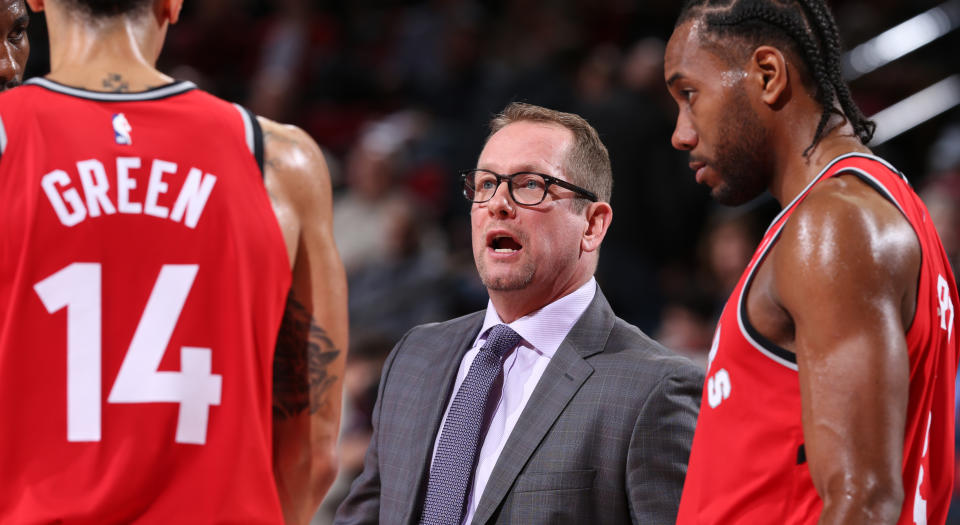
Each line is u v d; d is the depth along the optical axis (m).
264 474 6.15
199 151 6.21
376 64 31.95
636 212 23.33
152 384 5.97
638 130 23.45
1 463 5.79
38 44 29.59
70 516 5.77
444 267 21.05
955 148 23.34
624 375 7.86
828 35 6.52
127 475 5.87
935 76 27.56
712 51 6.64
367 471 8.73
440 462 7.97
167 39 31.44
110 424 5.90
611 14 29.36
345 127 29.61
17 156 5.93
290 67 29.98
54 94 6.09
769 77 6.50
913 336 5.83
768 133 6.57
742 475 6.18
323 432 6.88
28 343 5.85
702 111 6.70
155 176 6.09
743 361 6.23
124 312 5.98
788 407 6.03
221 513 6.00
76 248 5.92
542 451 7.72
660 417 7.62
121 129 6.11
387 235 21.41
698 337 17.38
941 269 6.26
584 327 8.23
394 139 25.16
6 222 5.85
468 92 28.89
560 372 8.00
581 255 8.35
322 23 32.31
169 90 6.30
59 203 5.92
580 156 8.32
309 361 6.77
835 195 5.89
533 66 25.52
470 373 8.22
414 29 31.00
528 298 8.20
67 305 5.90
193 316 6.07
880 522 5.38
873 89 27.44
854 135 6.55
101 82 6.20
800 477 5.97
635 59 25.12
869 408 5.47
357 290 21.08
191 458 6.02
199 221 6.12
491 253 8.16
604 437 7.66
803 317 5.74
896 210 5.88
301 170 6.59
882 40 26.62
